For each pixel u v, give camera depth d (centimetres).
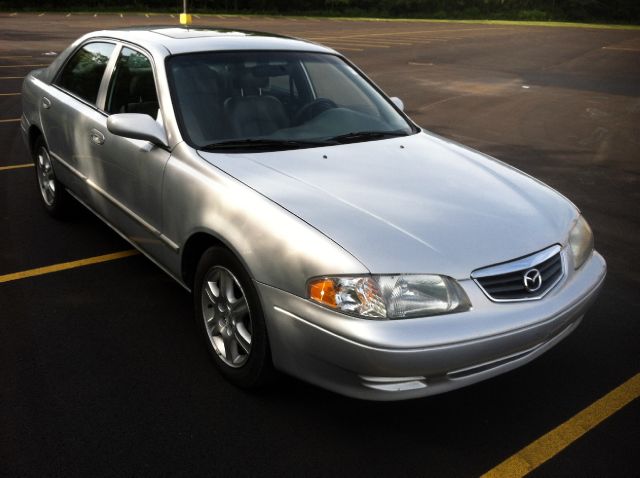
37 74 505
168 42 357
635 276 436
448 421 272
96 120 379
